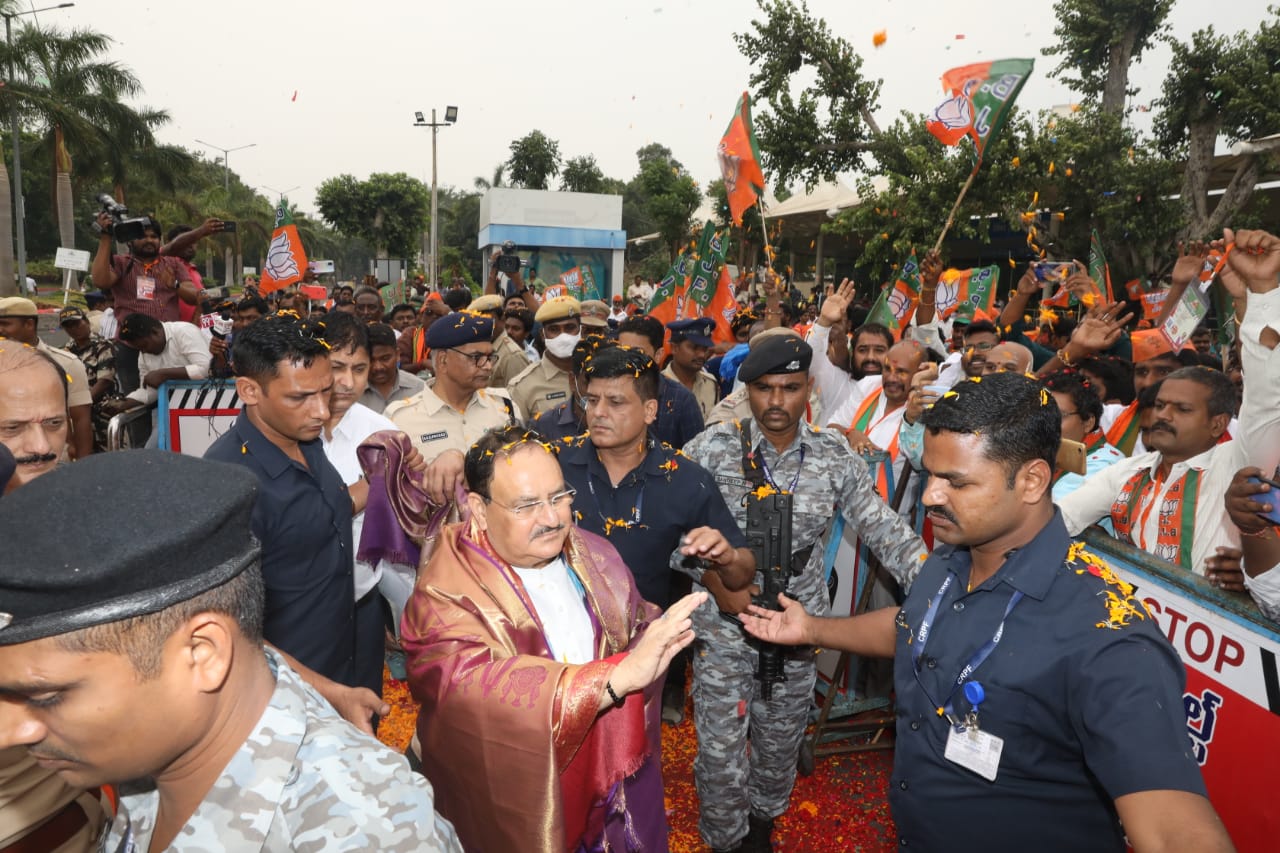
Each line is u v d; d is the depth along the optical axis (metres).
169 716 0.96
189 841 1.02
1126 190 11.74
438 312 8.23
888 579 3.92
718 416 5.01
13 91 28.97
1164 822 1.33
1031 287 6.48
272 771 1.04
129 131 32.06
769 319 6.46
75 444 4.89
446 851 1.11
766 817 3.23
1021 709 1.61
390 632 3.53
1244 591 2.43
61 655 0.89
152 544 0.91
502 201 24.12
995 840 1.67
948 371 4.87
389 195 52.62
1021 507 1.65
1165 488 2.93
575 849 2.06
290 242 7.96
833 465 3.08
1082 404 3.57
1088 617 1.57
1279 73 11.16
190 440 5.23
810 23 13.96
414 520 2.63
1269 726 2.08
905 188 13.03
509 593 2.00
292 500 2.57
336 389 3.26
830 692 3.75
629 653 1.78
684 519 2.93
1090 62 13.29
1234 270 2.57
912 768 1.80
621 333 4.97
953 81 4.87
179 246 7.52
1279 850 2.04
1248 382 2.50
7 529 0.89
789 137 14.68
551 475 2.00
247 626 1.06
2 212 27.31
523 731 1.75
